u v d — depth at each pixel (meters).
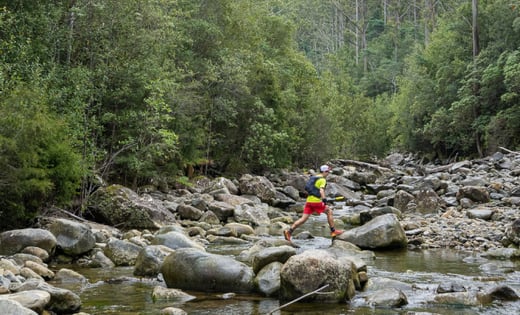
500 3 42.75
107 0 16.38
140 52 17.14
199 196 19.34
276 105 30.75
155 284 8.41
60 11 15.41
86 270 9.48
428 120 49.19
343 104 48.81
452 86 45.94
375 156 53.34
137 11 17.17
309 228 15.48
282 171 32.47
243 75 25.27
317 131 37.69
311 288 7.20
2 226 11.81
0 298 5.51
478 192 18.33
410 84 52.19
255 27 30.56
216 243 12.58
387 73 83.94
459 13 47.47
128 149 17.92
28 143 11.39
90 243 10.52
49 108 13.32
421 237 12.77
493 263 10.11
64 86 14.96
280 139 28.38
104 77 15.84
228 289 7.85
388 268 9.70
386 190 24.17
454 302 7.16
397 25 90.44
